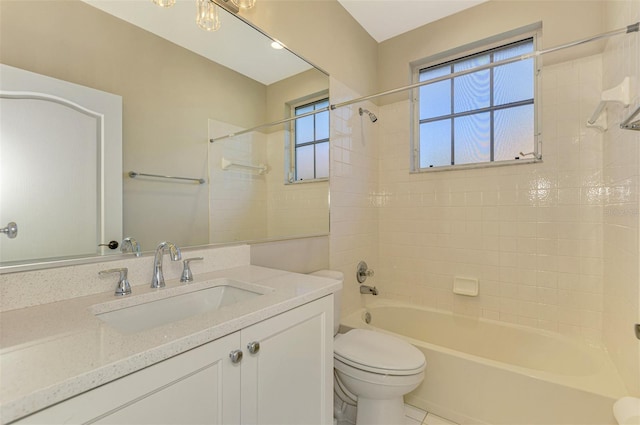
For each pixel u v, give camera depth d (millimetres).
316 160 2004
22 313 808
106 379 541
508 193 2107
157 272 1091
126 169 1122
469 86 2338
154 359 612
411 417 1682
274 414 911
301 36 1894
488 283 2172
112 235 1074
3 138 854
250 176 1594
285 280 1188
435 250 2391
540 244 1996
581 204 1874
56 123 955
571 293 1897
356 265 2365
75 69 999
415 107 2541
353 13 2311
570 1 1899
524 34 2098
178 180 1287
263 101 1659
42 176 921
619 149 1506
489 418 1551
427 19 2381
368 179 2523
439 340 2275
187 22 1322
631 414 1033
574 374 1778
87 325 729
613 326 1605
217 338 745
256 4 1621
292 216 1827
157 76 1222
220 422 756
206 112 1396
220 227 1446
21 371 516
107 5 1083
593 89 1833
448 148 2408
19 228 877
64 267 932
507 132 2170
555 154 1949
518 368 1523
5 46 864
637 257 1256
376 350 1487
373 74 2607
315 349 1073
